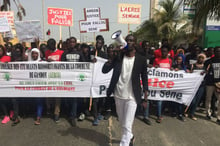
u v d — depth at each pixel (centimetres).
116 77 307
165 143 378
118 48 302
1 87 455
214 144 379
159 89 479
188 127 447
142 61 306
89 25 536
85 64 455
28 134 403
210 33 1187
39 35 550
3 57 471
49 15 635
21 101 495
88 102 497
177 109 500
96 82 461
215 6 496
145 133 414
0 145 363
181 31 1788
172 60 539
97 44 488
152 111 541
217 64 465
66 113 511
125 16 650
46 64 452
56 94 462
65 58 462
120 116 328
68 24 659
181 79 478
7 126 439
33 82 457
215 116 510
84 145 362
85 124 450
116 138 389
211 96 486
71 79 459
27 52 561
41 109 454
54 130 420
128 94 305
